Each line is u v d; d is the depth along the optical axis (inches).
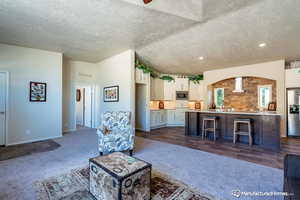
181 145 160.6
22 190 76.5
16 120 168.4
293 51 175.8
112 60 219.6
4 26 127.5
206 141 178.7
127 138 128.7
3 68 162.6
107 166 67.2
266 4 98.3
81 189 77.5
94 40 158.1
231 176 92.3
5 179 87.3
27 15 111.3
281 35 136.9
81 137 191.9
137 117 258.1
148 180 68.9
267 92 237.9
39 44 168.1
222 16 113.9
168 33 141.7
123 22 121.0
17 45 169.6
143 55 205.8
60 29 132.9
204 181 86.5
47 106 189.2
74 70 241.0
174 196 72.7
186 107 305.6
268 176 92.1
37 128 181.3
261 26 123.2
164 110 291.7
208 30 134.1
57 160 115.6
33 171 97.2
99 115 251.1
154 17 113.7
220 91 284.0
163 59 218.4
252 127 169.6
